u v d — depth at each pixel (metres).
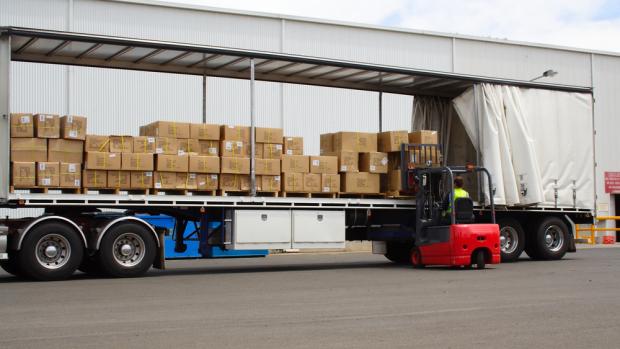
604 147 39.47
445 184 16.62
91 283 12.98
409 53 32.59
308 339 7.44
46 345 7.14
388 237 17.75
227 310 9.45
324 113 28.48
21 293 11.38
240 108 27.02
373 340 7.39
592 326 8.23
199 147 15.05
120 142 14.20
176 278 14.01
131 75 25.17
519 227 18.17
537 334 7.75
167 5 27.33
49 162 13.49
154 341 7.34
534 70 36.75
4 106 13.09
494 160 17.58
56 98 24.36
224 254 16.48
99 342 7.29
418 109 19.56
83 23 26.00
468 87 18.41
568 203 18.78
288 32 29.73
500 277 13.87
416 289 11.84
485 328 8.09
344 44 30.94
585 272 14.92
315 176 16.17
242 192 15.68
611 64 39.72
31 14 25.28
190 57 15.83
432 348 7.02
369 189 16.84
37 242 13.32
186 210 15.71
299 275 14.68
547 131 18.56
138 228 14.26
